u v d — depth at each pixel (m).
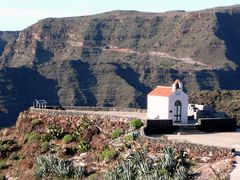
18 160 46.84
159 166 32.25
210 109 53.72
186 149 35.31
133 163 34.75
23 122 56.19
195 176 30.67
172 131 44.94
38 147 47.34
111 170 34.53
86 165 39.31
